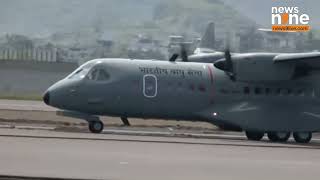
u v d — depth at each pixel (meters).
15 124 132.75
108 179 57.47
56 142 87.00
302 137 125.75
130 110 118.56
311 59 117.50
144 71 119.06
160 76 119.50
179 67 121.44
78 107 116.44
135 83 117.94
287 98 125.12
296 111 125.38
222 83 122.38
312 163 75.94
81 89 115.94
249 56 121.06
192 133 134.88
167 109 119.88
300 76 123.31
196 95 120.75
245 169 67.25
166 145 91.50
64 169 61.97
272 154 85.62
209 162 72.00
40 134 100.56
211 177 60.94
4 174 57.62
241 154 83.25
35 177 56.97
